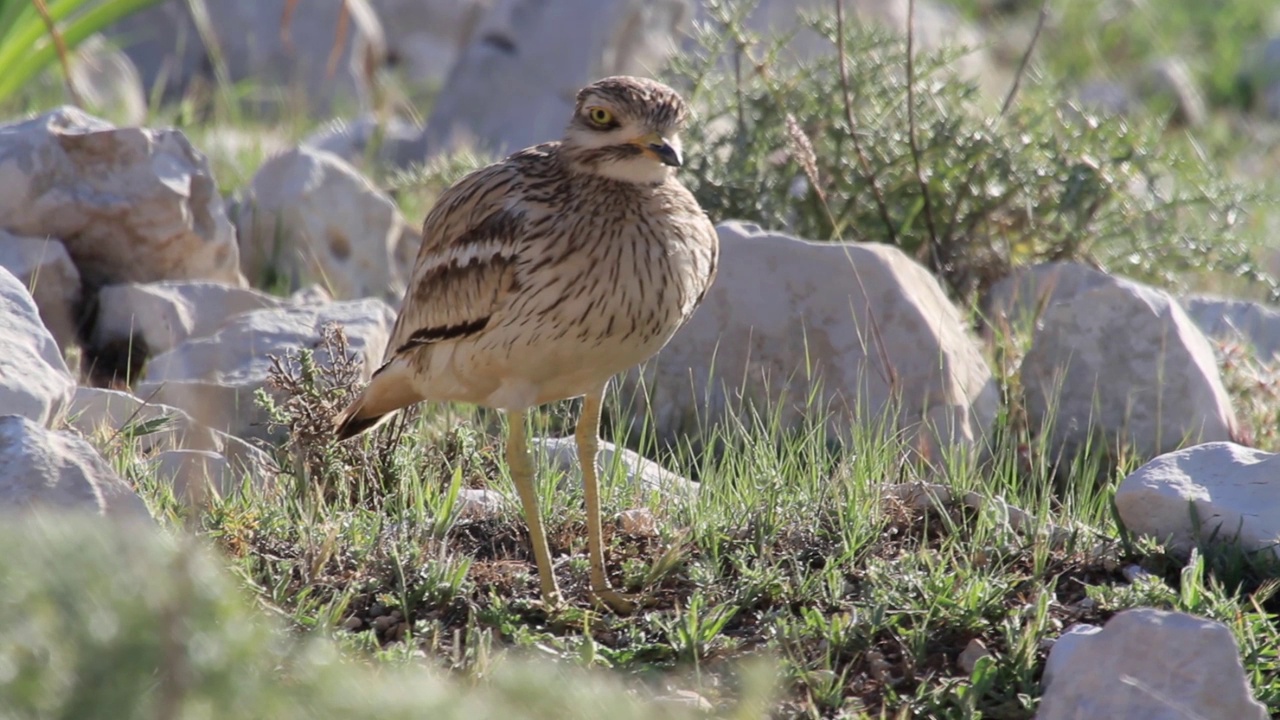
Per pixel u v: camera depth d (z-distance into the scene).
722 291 11.09
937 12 26.52
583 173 7.79
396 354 8.61
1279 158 23.70
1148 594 7.83
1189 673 6.67
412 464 9.47
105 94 19.45
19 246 11.51
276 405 10.32
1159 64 27.72
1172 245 13.98
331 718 4.60
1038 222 13.88
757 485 9.06
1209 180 14.44
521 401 8.09
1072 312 11.26
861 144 13.85
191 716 4.31
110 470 7.40
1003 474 9.99
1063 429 11.09
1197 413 10.91
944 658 7.50
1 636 4.16
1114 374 11.09
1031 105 14.73
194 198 12.44
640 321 7.82
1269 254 16.66
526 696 5.00
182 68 22.72
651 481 9.63
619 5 19.69
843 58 13.11
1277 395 11.86
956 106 14.48
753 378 10.94
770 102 14.04
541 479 9.48
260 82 22.53
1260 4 33.03
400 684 4.79
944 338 10.92
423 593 7.95
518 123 19.75
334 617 7.47
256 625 4.74
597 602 8.18
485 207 8.02
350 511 8.85
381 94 21.38
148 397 9.88
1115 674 6.75
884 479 9.36
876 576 8.07
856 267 11.04
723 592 8.12
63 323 11.65
